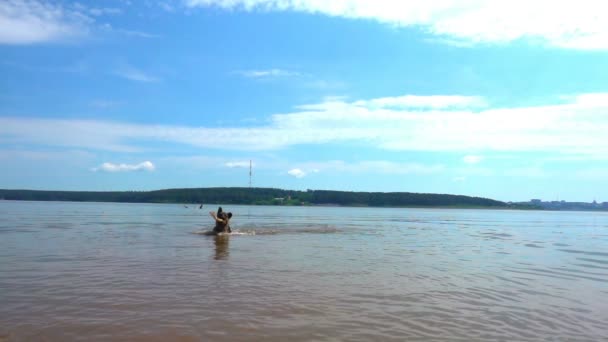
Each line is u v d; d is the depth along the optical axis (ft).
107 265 50.67
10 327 26.71
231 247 71.97
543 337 26.91
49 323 27.58
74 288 37.76
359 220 216.54
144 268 48.73
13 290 36.76
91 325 27.30
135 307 31.55
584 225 209.77
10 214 202.90
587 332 28.07
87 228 114.73
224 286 39.22
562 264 59.47
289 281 42.14
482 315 31.50
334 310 31.81
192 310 30.91
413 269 51.83
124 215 218.18
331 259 59.06
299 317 29.81
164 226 128.36
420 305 33.96
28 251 63.46
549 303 35.70
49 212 242.78
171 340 24.90
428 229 146.10
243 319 29.01
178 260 55.47
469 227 167.12
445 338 26.27
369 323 28.86
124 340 24.75
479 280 45.42
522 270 53.21
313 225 152.97
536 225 200.54
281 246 75.36
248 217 231.91
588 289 41.88
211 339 25.18
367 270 50.08
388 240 94.43
